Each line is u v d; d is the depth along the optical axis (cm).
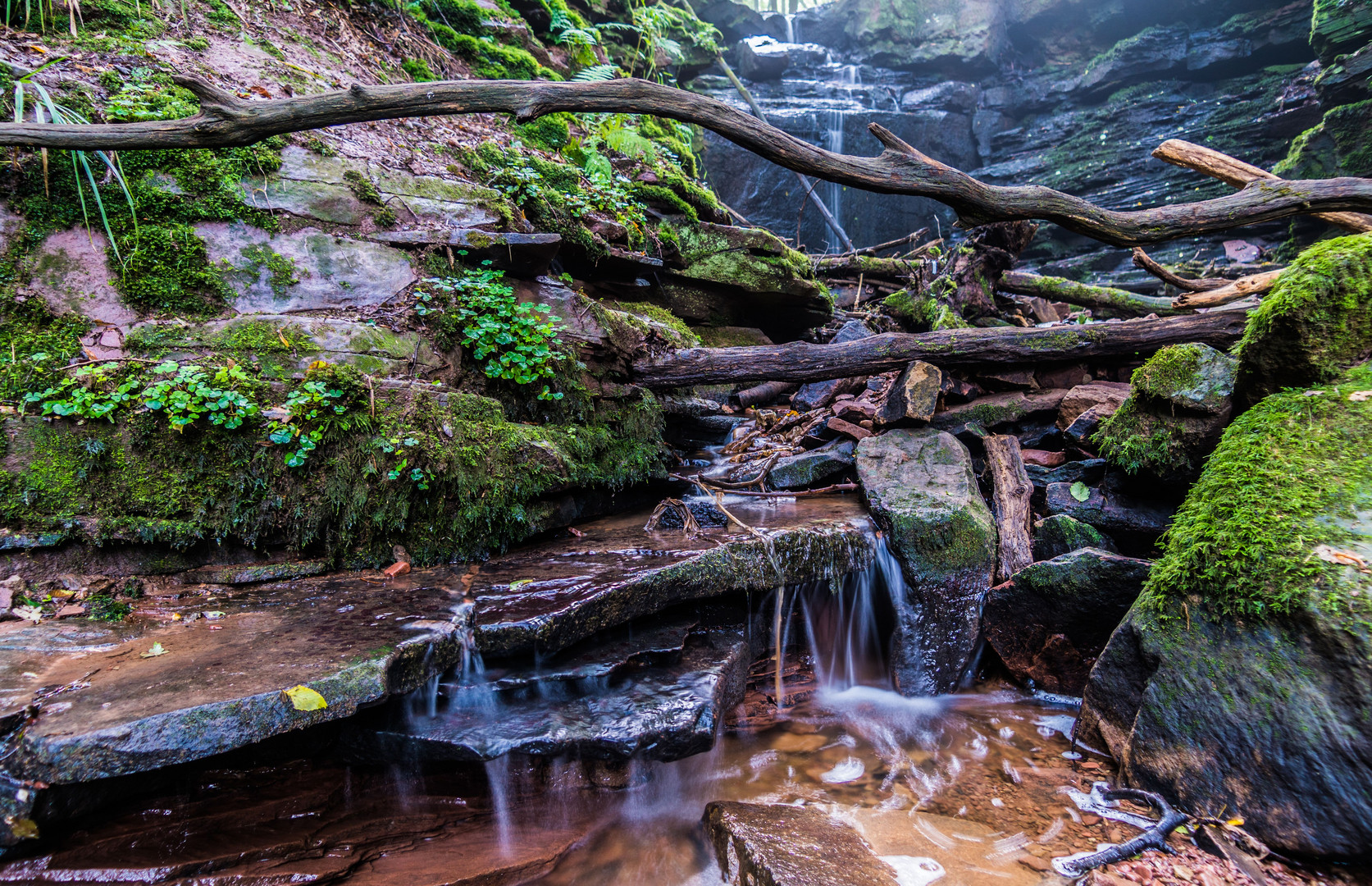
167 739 183
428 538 332
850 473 473
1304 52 1220
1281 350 305
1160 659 267
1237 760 233
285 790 232
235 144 306
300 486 310
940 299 607
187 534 289
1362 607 220
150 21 399
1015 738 320
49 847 187
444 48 607
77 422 278
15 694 194
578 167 574
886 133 367
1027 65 1563
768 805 269
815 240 1387
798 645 378
